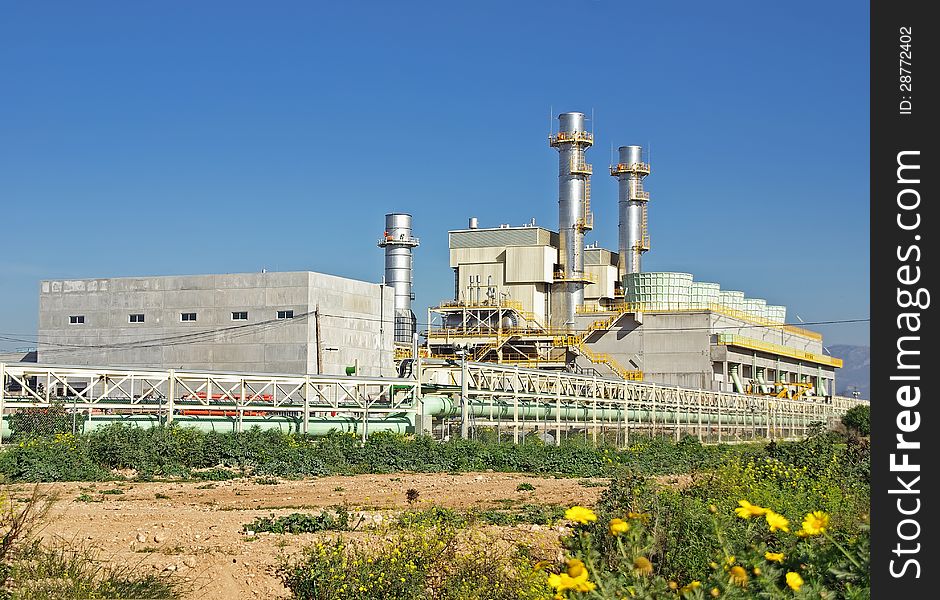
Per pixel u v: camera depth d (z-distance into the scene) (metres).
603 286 117.88
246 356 82.06
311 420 53.31
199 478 35.53
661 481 33.41
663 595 9.96
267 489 32.03
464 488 33.19
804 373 131.75
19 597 13.24
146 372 48.78
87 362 85.12
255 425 46.50
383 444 43.41
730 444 77.00
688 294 109.12
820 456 28.22
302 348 80.94
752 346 108.25
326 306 83.19
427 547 14.02
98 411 53.84
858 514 15.41
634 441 73.56
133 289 84.69
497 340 102.62
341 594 13.79
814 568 11.26
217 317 82.88
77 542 18.53
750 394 105.62
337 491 31.58
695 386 101.19
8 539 14.49
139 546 18.66
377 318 89.00
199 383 79.88
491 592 13.02
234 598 14.63
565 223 108.88
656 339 103.44
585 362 102.31
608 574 10.25
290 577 15.12
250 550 17.95
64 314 85.88
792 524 15.37
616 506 16.17
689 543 13.52
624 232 120.62
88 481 33.72
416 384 58.84
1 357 90.56
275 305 81.81
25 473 33.56
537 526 22.08
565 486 34.28
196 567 16.38
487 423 61.59
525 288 108.31
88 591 13.90
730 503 17.45
